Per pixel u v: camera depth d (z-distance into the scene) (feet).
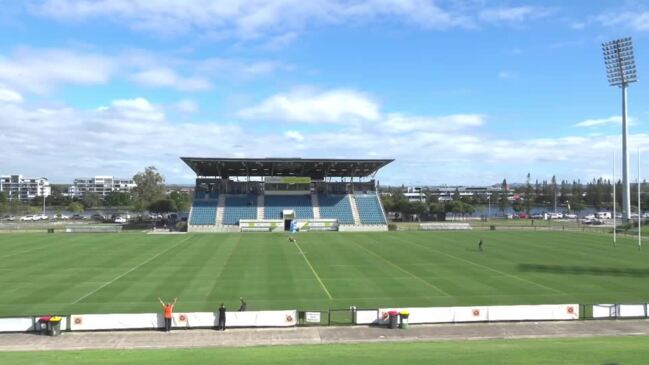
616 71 353.10
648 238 256.32
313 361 63.72
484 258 180.04
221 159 308.19
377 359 64.39
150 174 520.83
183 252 195.11
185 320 90.02
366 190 359.25
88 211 627.46
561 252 197.36
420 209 439.63
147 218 416.46
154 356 68.80
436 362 62.18
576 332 87.81
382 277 141.59
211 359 66.03
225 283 132.77
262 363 63.05
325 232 290.76
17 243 225.35
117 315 89.35
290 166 341.21
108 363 64.03
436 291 123.13
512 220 445.78
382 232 291.38
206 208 326.65
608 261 172.55
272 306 108.68
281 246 216.54
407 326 91.09
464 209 475.31
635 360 62.34
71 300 114.11
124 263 166.71
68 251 197.77
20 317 91.86
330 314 99.40
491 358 64.03
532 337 84.33
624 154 351.87
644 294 119.65
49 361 66.13
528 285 130.31
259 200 339.36
